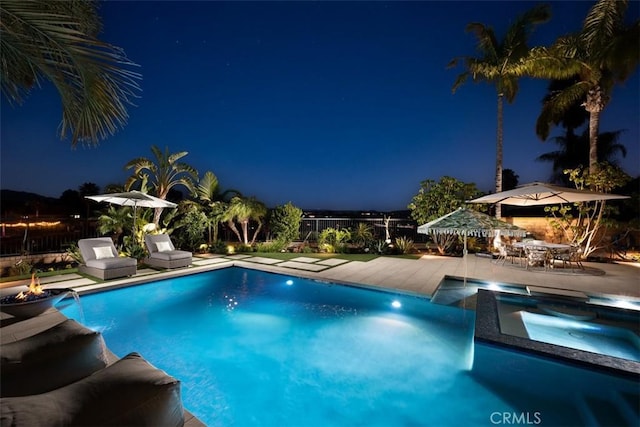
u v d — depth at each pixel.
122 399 1.34
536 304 5.57
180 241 11.78
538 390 3.43
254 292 7.23
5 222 8.62
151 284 7.39
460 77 13.39
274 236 14.22
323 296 6.91
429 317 5.62
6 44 2.49
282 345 4.61
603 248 10.86
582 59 11.72
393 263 9.87
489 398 3.35
